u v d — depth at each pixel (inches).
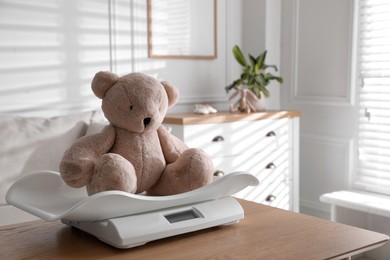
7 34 107.4
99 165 48.9
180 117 114.6
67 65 116.6
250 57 137.0
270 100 151.9
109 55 123.3
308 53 144.6
